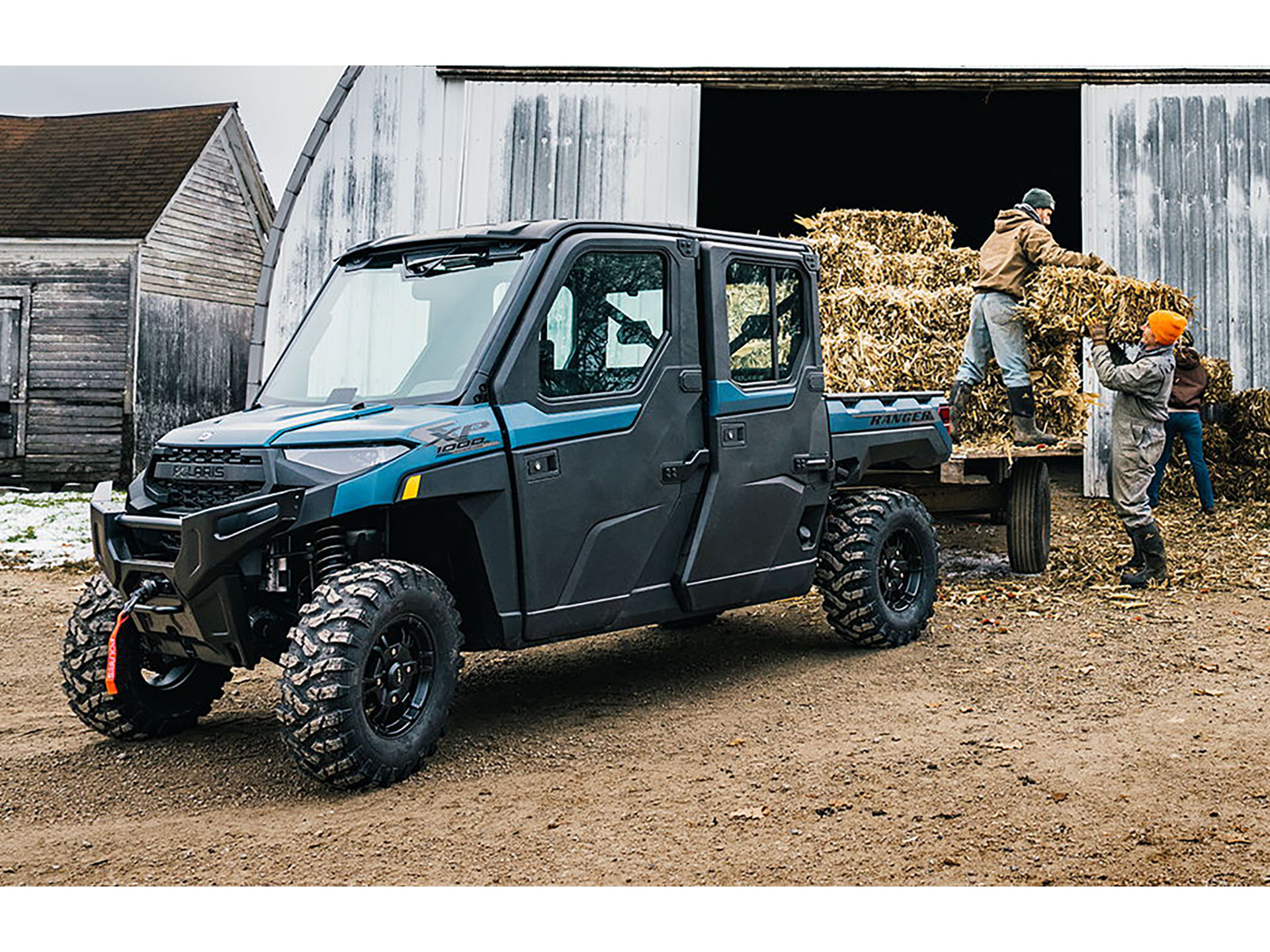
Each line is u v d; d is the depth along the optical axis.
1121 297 8.73
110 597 5.26
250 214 24.36
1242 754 4.76
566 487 5.23
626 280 5.56
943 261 10.53
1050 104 18.19
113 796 4.67
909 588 7.00
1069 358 9.09
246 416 5.22
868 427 6.92
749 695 5.93
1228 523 10.61
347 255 5.83
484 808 4.39
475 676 6.56
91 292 20.30
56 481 20.30
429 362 5.25
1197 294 13.26
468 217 13.45
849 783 4.54
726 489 5.90
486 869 3.82
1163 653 6.49
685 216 13.38
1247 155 13.23
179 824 4.33
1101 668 6.22
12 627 8.17
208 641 4.78
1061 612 7.55
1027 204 8.93
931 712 5.52
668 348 5.70
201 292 22.52
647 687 6.17
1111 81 13.17
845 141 20.73
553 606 5.24
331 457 4.66
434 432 4.79
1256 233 13.25
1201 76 13.14
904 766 4.72
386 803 4.46
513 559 5.08
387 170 13.46
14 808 4.54
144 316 20.61
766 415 6.14
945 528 11.06
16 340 20.33
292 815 4.38
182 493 4.85
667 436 5.67
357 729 4.48
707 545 5.84
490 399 5.05
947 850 3.88
